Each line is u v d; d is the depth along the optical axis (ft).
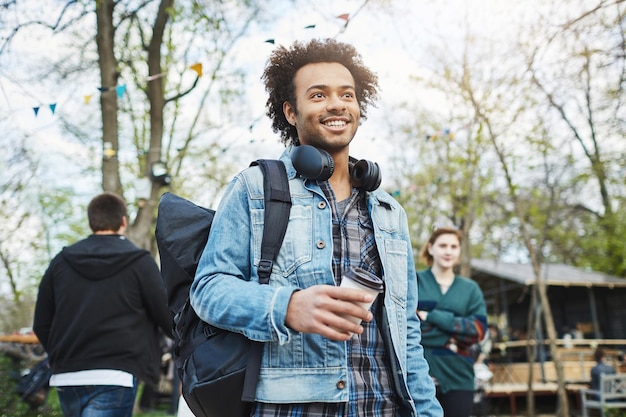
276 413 4.38
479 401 22.77
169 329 10.34
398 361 4.92
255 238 4.72
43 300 10.17
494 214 41.39
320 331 3.87
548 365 39.96
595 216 59.88
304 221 4.81
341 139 5.27
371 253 5.11
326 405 4.46
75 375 9.70
